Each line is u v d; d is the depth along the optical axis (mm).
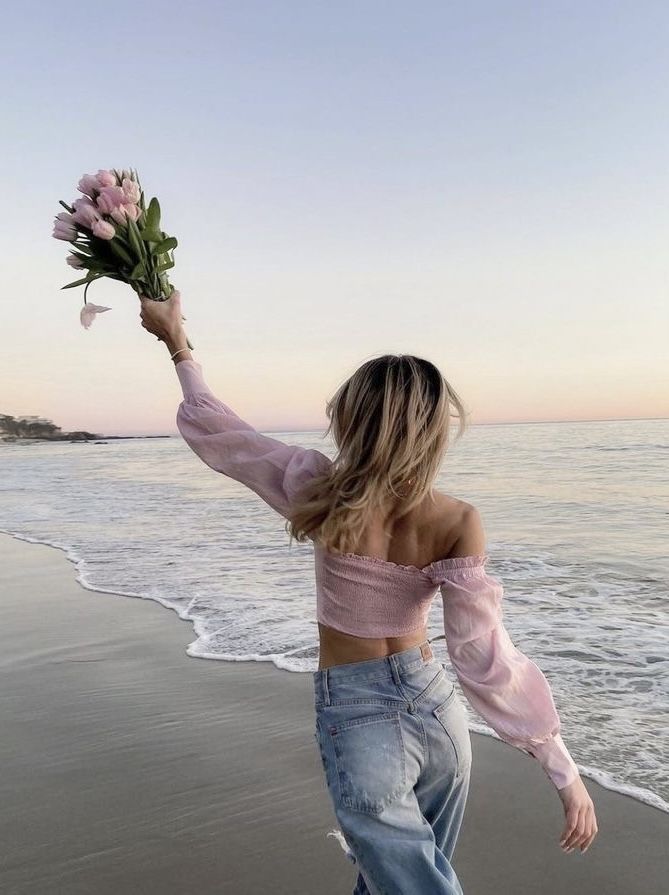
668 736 3889
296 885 2785
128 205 1912
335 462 1773
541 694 1706
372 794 1684
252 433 1919
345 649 1792
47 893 2777
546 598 6711
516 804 3346
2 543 11930
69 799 3492
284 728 4211
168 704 4656
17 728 4387
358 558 1753
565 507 12945
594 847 2980
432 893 1657
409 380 1729
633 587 7055
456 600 1714
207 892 2760
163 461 37500
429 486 1749
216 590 7598
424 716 1749
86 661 5605
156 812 3340
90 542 11297
